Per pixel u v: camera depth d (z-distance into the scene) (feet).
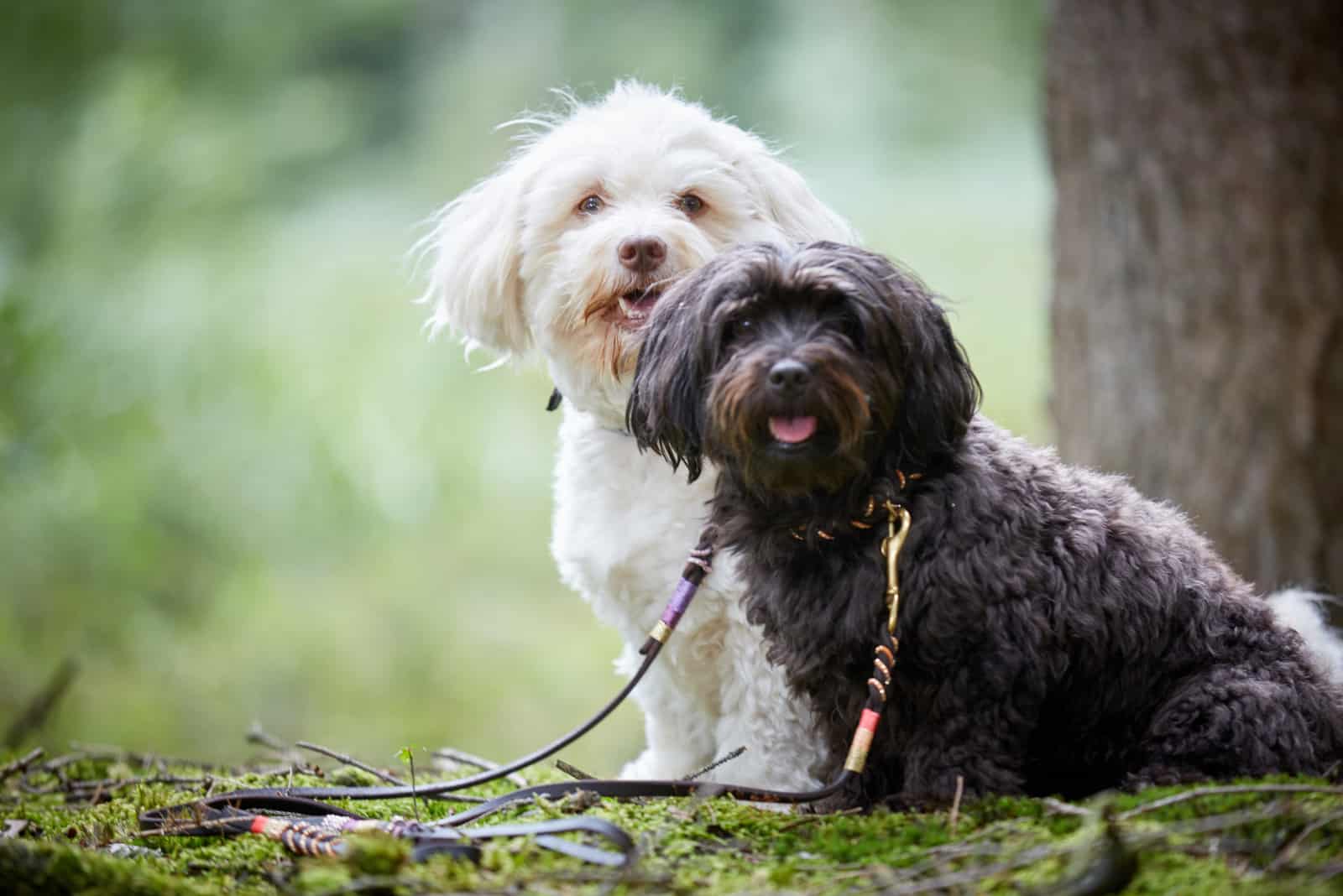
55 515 42.83
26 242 49.73
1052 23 30.27
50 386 42.93
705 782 18.51
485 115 74.74
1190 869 13.37
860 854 14.87
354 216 68.54
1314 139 27.45
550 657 48.60
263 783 21.34
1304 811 14.10
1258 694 16.39
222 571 48.11
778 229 22.89
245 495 48.67
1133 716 17.10
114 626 44.24
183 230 52.60
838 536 16.98
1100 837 13.43
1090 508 17.60
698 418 17.43
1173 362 28.35
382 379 53.72
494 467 54.08
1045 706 17.04
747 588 18.21
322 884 13.91
